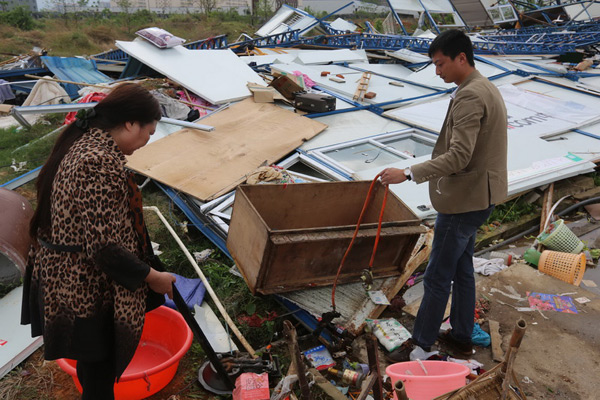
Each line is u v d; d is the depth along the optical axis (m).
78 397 2.79
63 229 1.91
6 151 6.80
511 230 5.22
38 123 7.99
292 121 6.86
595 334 3.53
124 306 2.04
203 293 3.64
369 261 3.53
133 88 1.97
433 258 2.99
